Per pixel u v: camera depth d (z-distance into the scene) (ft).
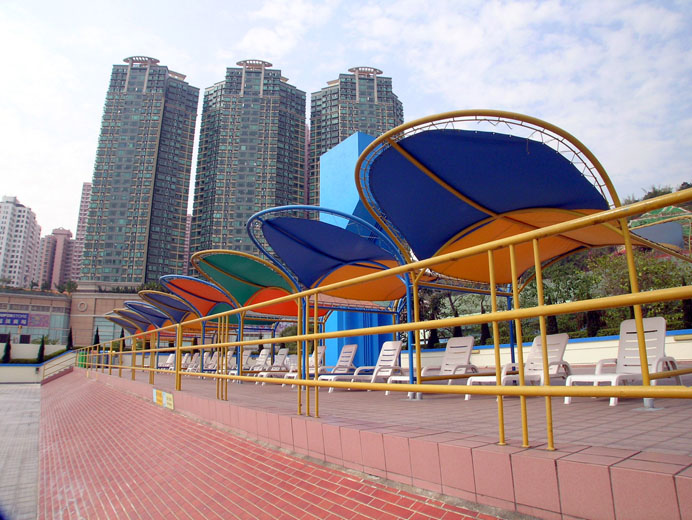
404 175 25.23
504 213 27.89
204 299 67.15
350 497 10.82
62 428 39.52
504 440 9.32
